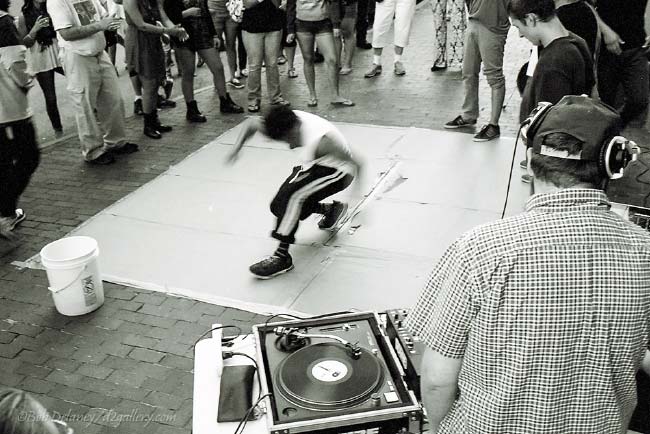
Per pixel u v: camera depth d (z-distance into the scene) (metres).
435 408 1.76
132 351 3.82
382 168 6.16
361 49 10.91
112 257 4.88
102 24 6.12
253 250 4.89
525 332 1.53
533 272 1.50
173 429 3.22
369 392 2.11
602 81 5.75
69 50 6.18
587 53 4.14
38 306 4.30
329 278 4.46
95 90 6.48
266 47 7.77
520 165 5.80
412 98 8.27
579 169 1.52
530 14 4.05
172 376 3.60
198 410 2.21
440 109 7.82
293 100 8.40
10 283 4.60
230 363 2.42
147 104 7.21
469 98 7.00
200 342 2.55
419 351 2.24
